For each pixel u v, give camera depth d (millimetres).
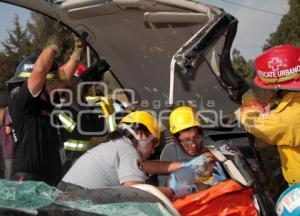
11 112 3984
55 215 2098
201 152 3820
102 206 2250
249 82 4297
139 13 4496
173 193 3295
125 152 3242
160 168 3727
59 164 4133
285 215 3193
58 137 4168
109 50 5035
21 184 2316
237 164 3396
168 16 4410
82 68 5570
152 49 4895
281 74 3791
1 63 26453
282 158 3912
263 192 3359
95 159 3250
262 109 3973
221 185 3189
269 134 3801
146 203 2346
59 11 4500
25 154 3951
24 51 26141
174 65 3891
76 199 2305
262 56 3916
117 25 4734
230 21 4016
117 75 5254
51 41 3871
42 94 3994
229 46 4266
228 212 3174
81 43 4785
